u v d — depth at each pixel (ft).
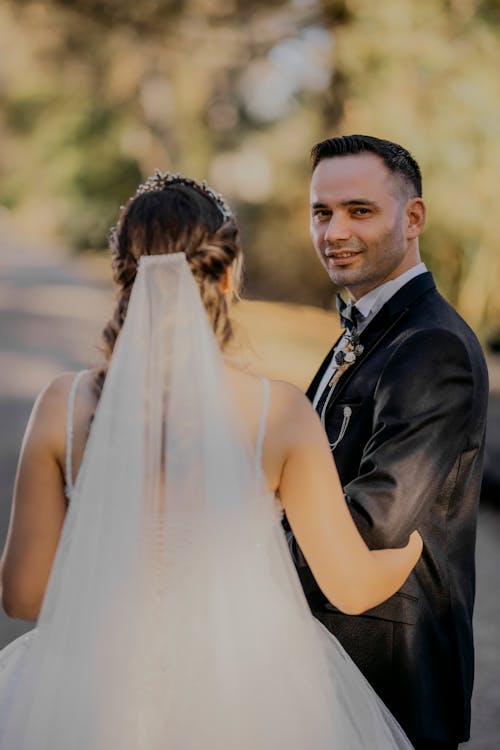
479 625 13.30
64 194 104.06
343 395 6.59
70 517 5.12
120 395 5.15
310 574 6.37
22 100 93.76
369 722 5.74
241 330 5.63
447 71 31.01
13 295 65.21
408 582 6.27
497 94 31.04
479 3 30.99
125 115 86.33
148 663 5.16
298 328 46.16
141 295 5.26
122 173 96.12
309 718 5.40
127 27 41.98
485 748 10.10
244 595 5.27
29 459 5.21
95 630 5.15
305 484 5.22
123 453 5.11
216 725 5.16
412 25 30.99
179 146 80.79
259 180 76.89
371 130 32.30
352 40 32.01
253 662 5.27
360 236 6.60
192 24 41.42
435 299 6.53
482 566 15.72
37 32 52.13
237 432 5.14
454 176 32.27
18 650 5.69
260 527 5.28
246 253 58.75
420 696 6.24
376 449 5.99
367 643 6.31
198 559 5.17
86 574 5.14
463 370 6.08
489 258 38.24
